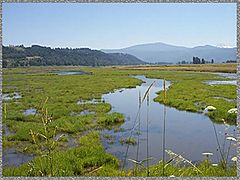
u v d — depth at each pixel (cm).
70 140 940
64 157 651
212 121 1234
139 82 3641
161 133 1045
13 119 1210
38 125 1030
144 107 1711
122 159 725
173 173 409
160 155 761
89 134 994
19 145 835
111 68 8700
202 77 4303
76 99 2100
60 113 1420
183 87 2808
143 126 1170
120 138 969
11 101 1847
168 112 1520
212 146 815
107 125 1201
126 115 1452
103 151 767
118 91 2727
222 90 2459
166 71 6669
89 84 3422
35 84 3266
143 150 821
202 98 1989
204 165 489
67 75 4816
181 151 799
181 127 1138
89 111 1591
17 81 3500
